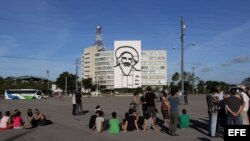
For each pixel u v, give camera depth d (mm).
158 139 15492
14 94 90625
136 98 22094
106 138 16078
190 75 143375
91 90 176250
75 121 24859
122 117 27344
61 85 166125
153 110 19031
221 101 16734
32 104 52688
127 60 161125
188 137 15961
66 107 43750
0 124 20062
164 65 194875
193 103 46500
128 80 160875
